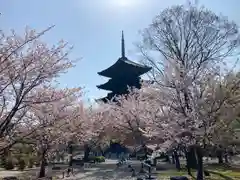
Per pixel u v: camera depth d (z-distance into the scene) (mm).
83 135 19656
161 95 13922
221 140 12156
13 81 7578
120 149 47438
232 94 12336
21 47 7852
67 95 9211
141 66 43375
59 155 25766
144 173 21094
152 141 22172
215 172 18797
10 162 24641
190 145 12977
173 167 24969
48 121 8789
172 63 14141
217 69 14062
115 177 20188
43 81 8102
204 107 12141
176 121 12711
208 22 25922
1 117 7863
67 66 8766
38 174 20766
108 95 47406
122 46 50844
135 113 23844
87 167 29656
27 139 8227
